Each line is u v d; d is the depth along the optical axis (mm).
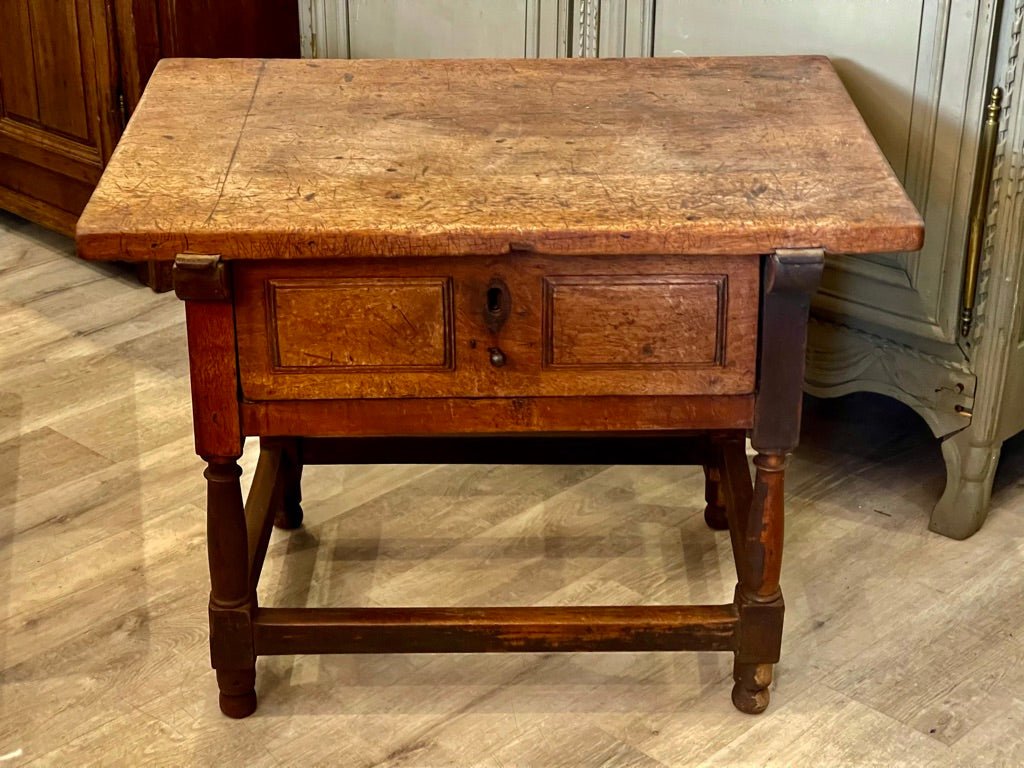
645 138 1673
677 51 2102
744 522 1769
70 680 1783
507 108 1773
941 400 2006
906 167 1915
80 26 2727
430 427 1561
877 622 1890
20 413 2418
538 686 1775
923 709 1730
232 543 1610
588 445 2006
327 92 1822
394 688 1771
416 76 1882
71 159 2885
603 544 2061
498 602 1933
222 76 1869
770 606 1646
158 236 1422
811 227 1432
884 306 1998
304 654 1738
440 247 1427
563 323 1506
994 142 1820
